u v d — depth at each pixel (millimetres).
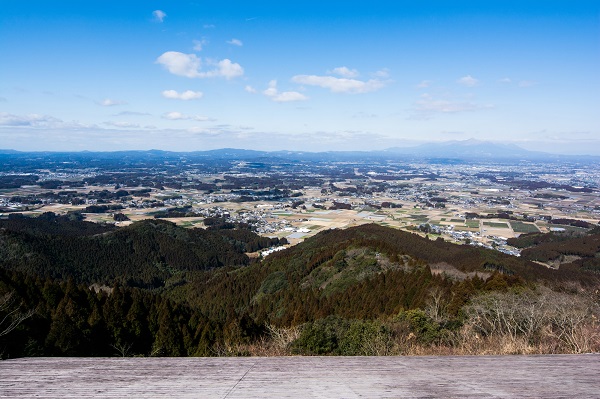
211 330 28531
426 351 11812
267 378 5113
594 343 9711
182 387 4746
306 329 15453
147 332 30797
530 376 5340
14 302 25172
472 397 4516
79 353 24594
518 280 29047
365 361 6043
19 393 4520
